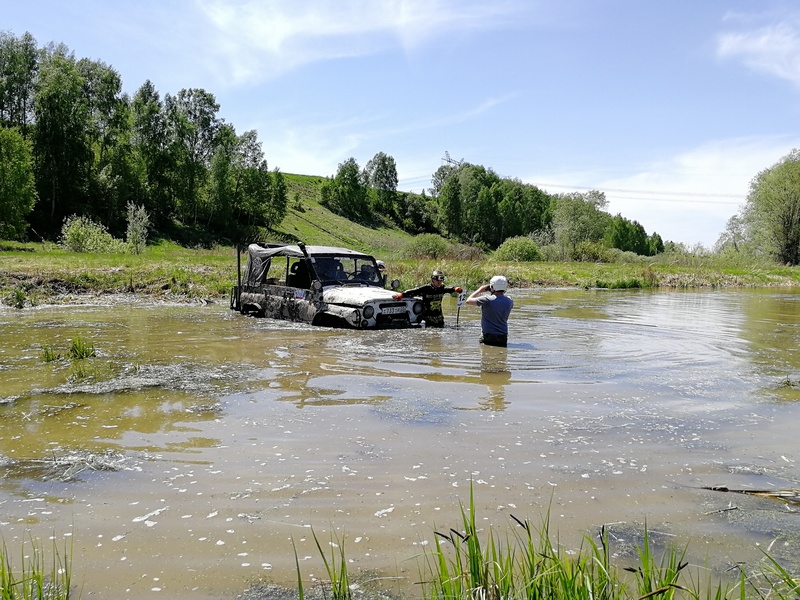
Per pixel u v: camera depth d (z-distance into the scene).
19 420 5.11
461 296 11.52
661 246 152.25
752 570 2.83
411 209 130.25
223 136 88.00
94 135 66.94
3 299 14.77
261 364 7.56
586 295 23.61
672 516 3.42
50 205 61.91
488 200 118.62
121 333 10.23
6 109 65.25
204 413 5.34
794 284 37.19
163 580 2.70
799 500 3.67
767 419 5.46
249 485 3.78
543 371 7.43
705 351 9.36
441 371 7.29
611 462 4.27
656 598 2.37
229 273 20.05
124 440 4.62
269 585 2.67
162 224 71.25
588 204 67.06
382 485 3.79
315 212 111.69
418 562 2.86
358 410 5.49
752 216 62.22
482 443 4.62
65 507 3.47
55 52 65.94
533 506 3.52
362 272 12.38
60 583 2.67
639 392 6.42
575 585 2.41
